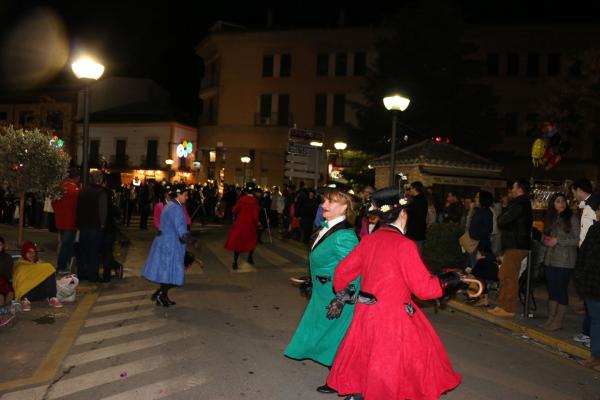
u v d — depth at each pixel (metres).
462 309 8.88
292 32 40.62
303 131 17.08
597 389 5.48
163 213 8.12
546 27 35.66
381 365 3.81
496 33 36.53
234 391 4.96
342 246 4.78
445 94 27.30
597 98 27.03
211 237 18.89
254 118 41.75
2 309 7.45
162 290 8.23
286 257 14.55
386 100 12.34
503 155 35.31
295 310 8.27
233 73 42.38
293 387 5.11
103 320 7.33
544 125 15.69
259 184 41.34
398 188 4.21
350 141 28.98
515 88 36.34
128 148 45.59
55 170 11.70
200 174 44.19
